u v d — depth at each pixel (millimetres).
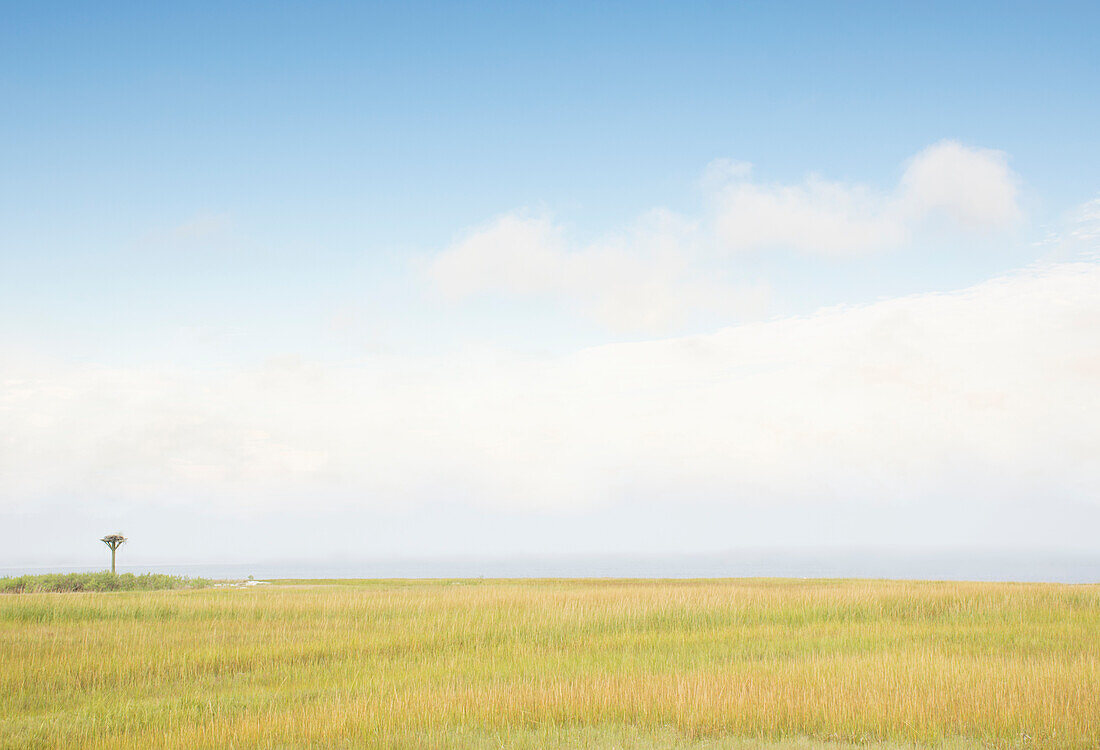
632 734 10953
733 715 11586
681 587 34656
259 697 13680
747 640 19375
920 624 21844
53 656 16609
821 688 12805
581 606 23812
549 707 12234
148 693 14383
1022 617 22469
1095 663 14812
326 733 10930
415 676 15383
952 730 10719
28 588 37906
